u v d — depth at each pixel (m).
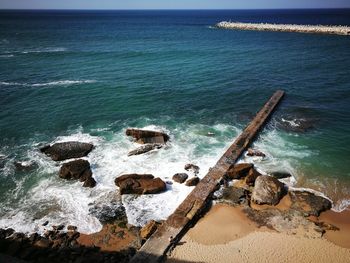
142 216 17.58
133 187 19.00
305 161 22.75
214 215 17.61
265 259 14.70
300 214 17.55
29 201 18.72
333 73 44.19
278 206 18.20
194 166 21.66
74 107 31.97
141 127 27.92
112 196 19.08
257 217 17.39
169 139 25.70
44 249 15.25
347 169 21.88
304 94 36.03
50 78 41.53
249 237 16.05
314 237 15.98
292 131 27.25
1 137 25.89
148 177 20.23
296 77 42.53
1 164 22.20
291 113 30.89
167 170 21.52
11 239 15.84
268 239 15.88
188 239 15.92
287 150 24.20
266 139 25.88
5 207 18.25
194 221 17.17
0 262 14.07
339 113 30.81
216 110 31.77
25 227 16.73
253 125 27.31
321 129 27.59
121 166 21.97
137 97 34.88
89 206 18.28
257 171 21.34
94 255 14.90
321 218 17.38
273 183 19.12
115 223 17.06
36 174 21.16
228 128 27.92
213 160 22.73
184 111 31.44
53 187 19.91
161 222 17.11
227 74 44.03
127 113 30.78
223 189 19.50
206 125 28.48
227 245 15.54
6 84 38.66
